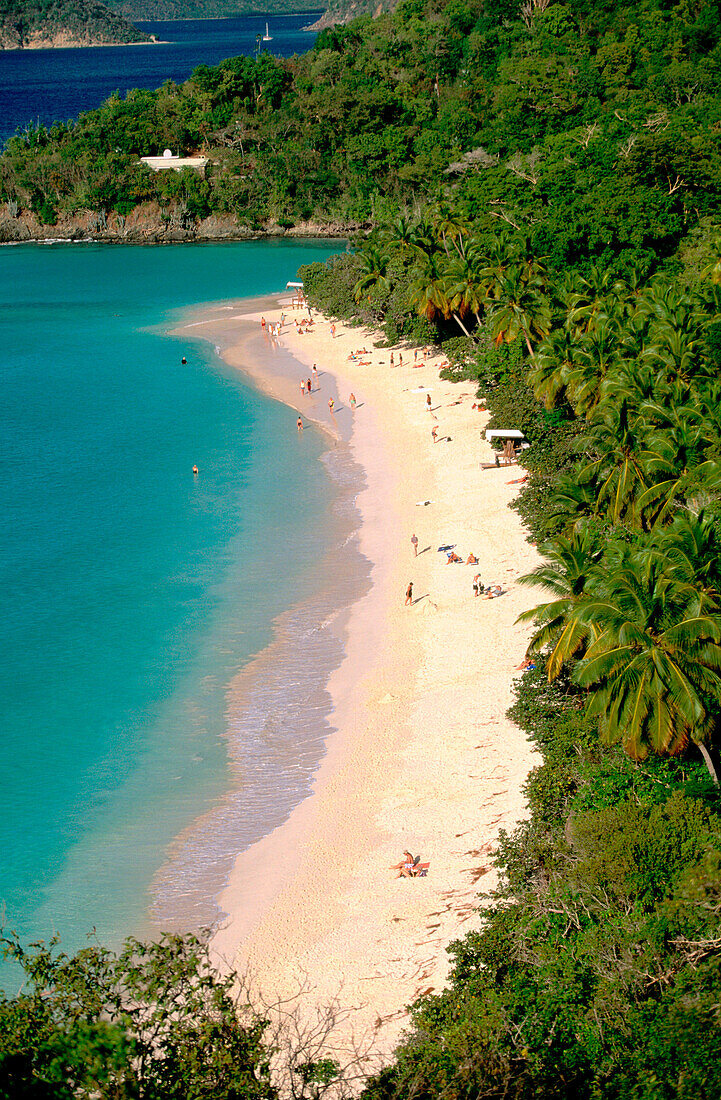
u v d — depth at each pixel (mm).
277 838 38625
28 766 43781
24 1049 19672
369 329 110438
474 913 32875
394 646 50969
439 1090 24766
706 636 34781
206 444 81688
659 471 49844
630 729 35250
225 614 55719
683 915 28781
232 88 185250
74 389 96625
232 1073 20781
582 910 30906
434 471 71875
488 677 46750
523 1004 27453
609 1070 25453
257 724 45969
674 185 102438
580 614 36344
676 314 66438
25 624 55062
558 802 36531
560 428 71938
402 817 38469
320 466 75938
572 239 92750
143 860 38156
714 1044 24828
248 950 33219
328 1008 30125
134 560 62312
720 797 34812
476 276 91938
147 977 23250
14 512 69312
